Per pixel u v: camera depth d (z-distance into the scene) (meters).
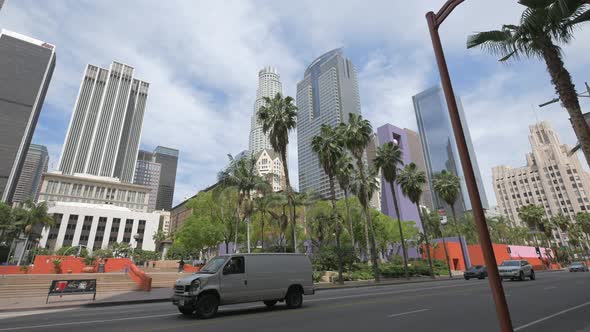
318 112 180.88
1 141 150.50
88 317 11.02
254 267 11.91
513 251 63.09
